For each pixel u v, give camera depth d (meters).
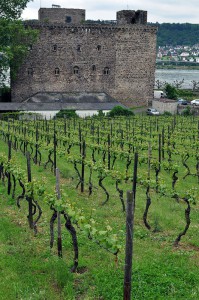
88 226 9.85
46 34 70.12
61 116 59.75
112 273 10.19
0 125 44.00
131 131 38.72
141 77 75.50
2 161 18.12
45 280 9.99
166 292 9.34
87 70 73.00
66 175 21.25
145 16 75.94
